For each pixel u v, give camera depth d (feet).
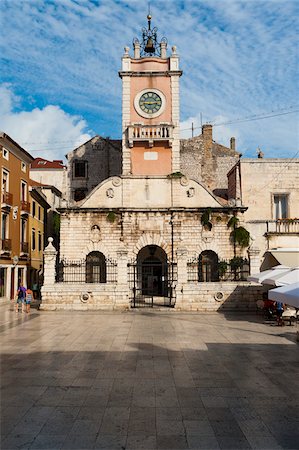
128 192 118.93
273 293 50.55
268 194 121.80
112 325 72.90
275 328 69.87
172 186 119.34
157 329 68.44
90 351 51.01
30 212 147.95
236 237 115.14
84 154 163.12
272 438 25.64
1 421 28.22
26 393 34.35
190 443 24.86
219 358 47.44
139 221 117.60
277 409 30.78
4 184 125.90
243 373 40.96
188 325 73.00
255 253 99.30
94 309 94.94
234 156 163.32
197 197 119.44
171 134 122.01
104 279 116.37
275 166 122.93
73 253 116.47
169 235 117.29
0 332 65.36
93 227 117.50
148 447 24.29
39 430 26.68
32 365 43.80
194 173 161.89
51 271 96.89
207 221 116.47
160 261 125.29
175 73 126.00
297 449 24.18
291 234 116.37
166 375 40.06
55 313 90.53
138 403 31.96
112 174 161.27
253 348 53.16
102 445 24.52
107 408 30.78
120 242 116.67
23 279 140.36
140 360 46.26
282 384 37.29
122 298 95.35
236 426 27.50
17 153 134.72
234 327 70.85
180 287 94.79
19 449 23.94
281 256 110.73
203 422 28.17
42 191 176.86
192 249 116.78
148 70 126.72
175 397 33.45
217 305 94.17
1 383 37.27
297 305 44.21
